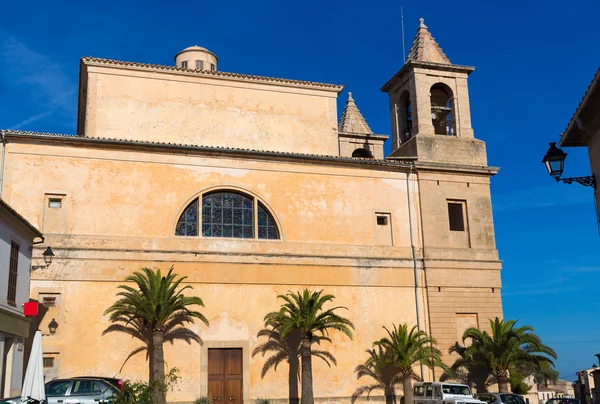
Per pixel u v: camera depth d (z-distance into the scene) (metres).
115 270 26.47
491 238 32.78
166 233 27.56
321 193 30.58
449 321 30.81
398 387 29.45
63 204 26.59
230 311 27.67
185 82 30.91
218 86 31.45
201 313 27.14
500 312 31.86
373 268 30.38
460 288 31.47
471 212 32.81
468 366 30.55
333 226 30.34
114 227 26.95
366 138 42.88
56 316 25.33
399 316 30.23
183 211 28.25
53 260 25.78
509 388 30.55
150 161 28.12
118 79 29.86
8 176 26.11
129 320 25.67
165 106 30.28
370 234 30.86
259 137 31.53
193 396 26.25
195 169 28.73
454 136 34.16
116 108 29.48
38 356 19.33
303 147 32.25
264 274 28.56
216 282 27.75
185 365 26.44
